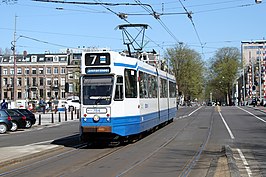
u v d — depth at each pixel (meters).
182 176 11.28
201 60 91.06
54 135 26.83
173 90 34.56
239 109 62.28
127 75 19.19
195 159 14.51
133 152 16.75
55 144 20.14
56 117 52.72
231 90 100.31
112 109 18.00
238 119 39.00
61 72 111.44
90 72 18.44
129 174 11.68
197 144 19.22
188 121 36.56
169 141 20.70
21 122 33.03
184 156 15.33
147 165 13.30
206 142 20.02
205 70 94.38
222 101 127.81
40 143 21.09
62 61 111.50
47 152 17.09
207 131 26.34
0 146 20.38
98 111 18.05
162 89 28.23
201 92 92.44
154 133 25.20
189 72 88.31
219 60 100.75
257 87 98.69
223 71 98.50
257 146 18.09
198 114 49.16
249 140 20.67
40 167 13.41
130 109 19.14
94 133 18.03
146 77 22.47
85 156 15.85
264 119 38.81
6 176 11.89
